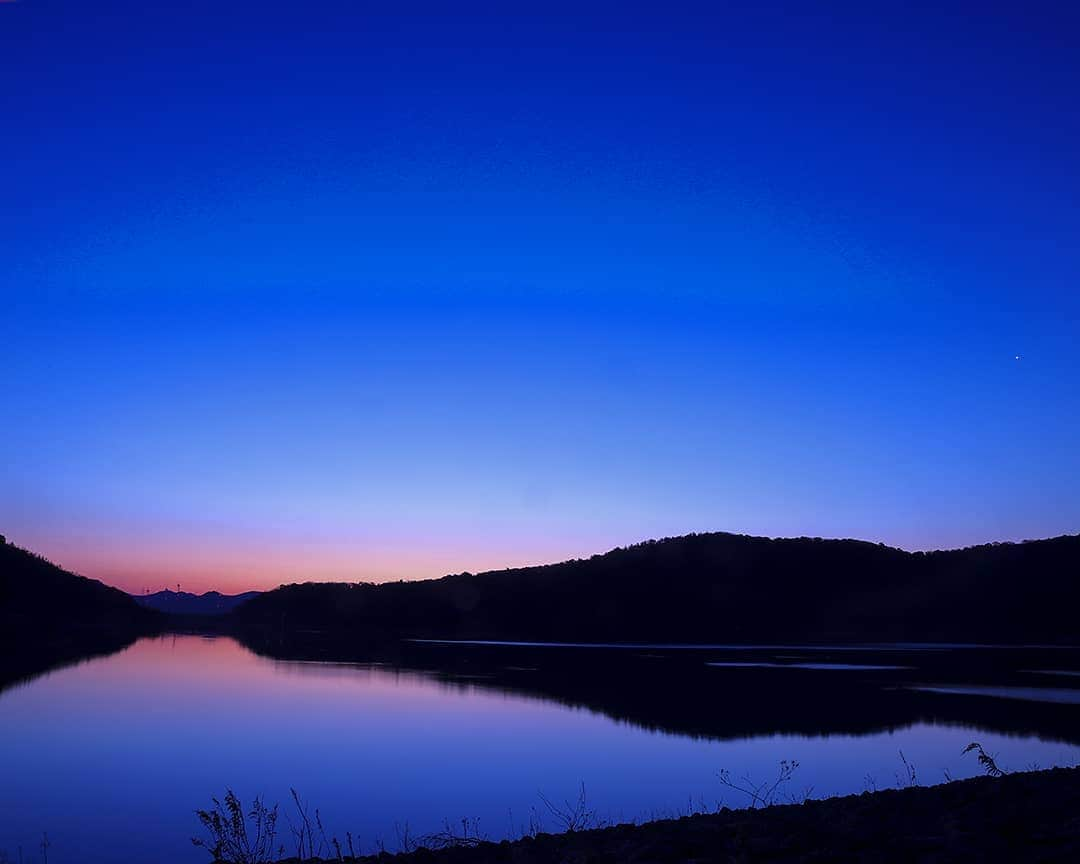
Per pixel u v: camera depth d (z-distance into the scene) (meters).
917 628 108.31
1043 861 5.30
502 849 7.52
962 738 25.36
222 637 117.88
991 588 115.56
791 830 6.80
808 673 56.66
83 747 23.38
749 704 36.72
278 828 14.08
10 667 51.97
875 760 20.95
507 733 26.81
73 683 42.09
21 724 27.62
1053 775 8.93
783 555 138.75
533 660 71.94
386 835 13.26
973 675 54.53
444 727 28.23
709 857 6.13
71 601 114.88
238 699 36.09
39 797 16.98
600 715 32.28
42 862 12.40
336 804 16.12
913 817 7.18
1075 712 33.47
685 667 63.12
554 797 16.52
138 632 120.81
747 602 124.56
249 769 20.19
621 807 15.22
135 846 13.34
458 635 129.12
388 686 44.34
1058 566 115.06
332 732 26.59
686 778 18.61
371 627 147.38
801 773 18.98
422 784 18.17
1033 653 81.88
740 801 15.51
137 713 30.67
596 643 110.56
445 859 7.29
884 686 46.12
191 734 25.78
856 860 5.70
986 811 6.95
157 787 18.00
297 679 47.53
